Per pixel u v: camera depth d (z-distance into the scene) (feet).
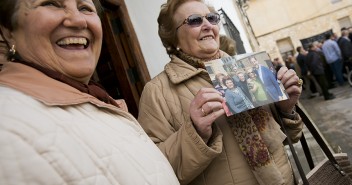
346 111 20.52
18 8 2.57
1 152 1.78
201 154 3.62
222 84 3.98
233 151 4.03
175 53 5.00
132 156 2.47
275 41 54.60
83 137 2.20
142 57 10.05
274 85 4.19
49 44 2.68
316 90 30.81
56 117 2.18
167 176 2.75
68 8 2.75
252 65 4.27
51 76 2.63
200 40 4.58
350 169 4.93
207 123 3.62
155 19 12.69
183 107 4.23
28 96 2.19
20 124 1.92
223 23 21.38
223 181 3.97
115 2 9.47
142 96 4.60
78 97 2.51
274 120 4.29
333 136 16.31
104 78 10.19
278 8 53.31
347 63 29.53
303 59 30.48
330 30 51.39
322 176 4.46
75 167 1.99
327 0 51.16
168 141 3.95
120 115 2.97
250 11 54.90
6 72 2.49
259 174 3.81
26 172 1.80
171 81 4.37
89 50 3.05
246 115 4.04
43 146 1.91
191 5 4.61
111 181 2.16
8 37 2.75
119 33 9.89
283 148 4.30
